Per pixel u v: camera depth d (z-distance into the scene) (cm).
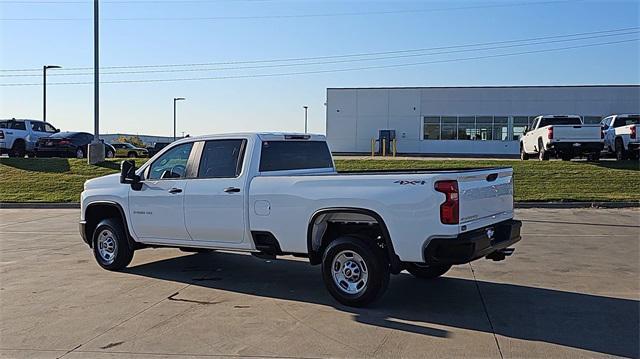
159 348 565
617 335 593
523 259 984
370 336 595
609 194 1952
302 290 788
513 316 660
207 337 595
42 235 1333
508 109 4625
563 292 766
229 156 821
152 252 1088
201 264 970
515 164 2498
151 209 877
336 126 4847
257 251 787
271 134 827
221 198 802
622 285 802
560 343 570
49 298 753
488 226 709
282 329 619
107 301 737
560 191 2020
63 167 2681
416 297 746
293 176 747
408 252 659
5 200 2103
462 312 677
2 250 1123
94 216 973
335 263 710
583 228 1348
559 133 2481
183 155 868
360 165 2619
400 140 4775
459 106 4688
